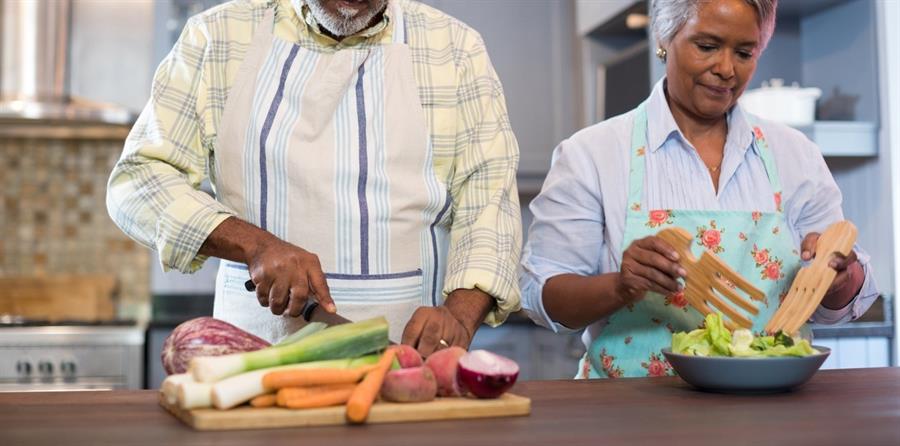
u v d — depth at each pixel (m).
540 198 1.60
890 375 1.32
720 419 1.00
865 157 2.64
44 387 3.03
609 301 1.41
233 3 1.49
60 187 3.66
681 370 1.18
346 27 1.40
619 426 0.96
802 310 1.27
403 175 1.43
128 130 3.54
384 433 0.92
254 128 1.41
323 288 1.17
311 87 1.42
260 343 1.09
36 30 3.40
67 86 3.47
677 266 1.28
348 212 1.40
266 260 1.19
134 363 3.07
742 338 1.20
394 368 1.05
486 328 3.09
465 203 1.46
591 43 3.34
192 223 1.26
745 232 1.52
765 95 2.60
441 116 1.47
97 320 3.25
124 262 3.68
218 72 1.44
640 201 1.53
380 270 1.41
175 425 0.96
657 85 1.60
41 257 3.65
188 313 3.48
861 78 2.64
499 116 1.50
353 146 1.42
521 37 3.50
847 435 0.91
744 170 1.56
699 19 1.43
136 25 3.59
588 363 1.60
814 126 2.57
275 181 1.40
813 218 1.59
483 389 1.01
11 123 3.44
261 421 0.94
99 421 0.99
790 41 2.87
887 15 2.56
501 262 1.35
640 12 2.97
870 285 1.51
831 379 1.29
